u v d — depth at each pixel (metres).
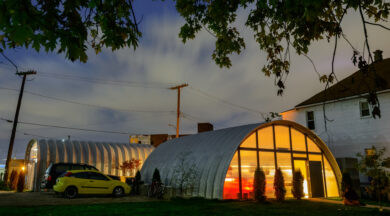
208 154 15.05
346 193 12.39
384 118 19.59
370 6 5.02
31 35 2.45
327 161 17.48
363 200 16.27
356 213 9.87
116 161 26.16
